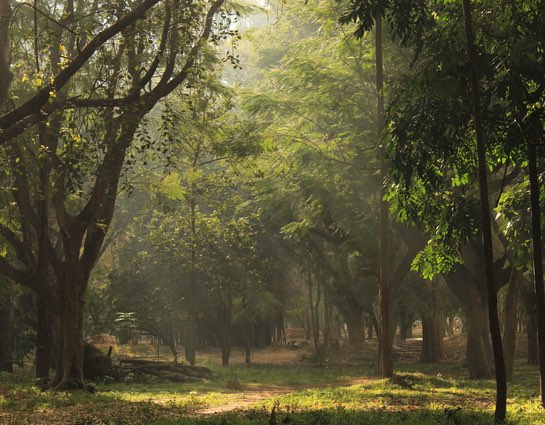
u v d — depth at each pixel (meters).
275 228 42.59
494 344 11.44
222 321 44.50
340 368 41.59
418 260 18.41
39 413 15.62
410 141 14.16
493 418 12.25
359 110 24.97
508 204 17.12
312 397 19.17
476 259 28.39
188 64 19.59
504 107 13.70
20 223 23.62
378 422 12.37
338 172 26.86
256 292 41.84
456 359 49.50
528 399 18.20
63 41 21.66
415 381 23.66
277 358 52.28
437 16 14.41
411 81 13.74
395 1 13.12
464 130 14.07
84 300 23.16
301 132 26.94
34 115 15.04
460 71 13.05
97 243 23.11
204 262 37.00
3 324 31.83
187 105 21.11
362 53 23.69
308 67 24.61
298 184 27.84
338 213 28.67
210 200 35.41
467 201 16.62
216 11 20.53
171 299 38.72
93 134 17.14
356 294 41.16
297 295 56.78
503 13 12.45
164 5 18.64
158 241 36.22
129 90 18.25
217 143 25.64
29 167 22.38
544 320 13.52
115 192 22.67
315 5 24.59
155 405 17.69
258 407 16.42
